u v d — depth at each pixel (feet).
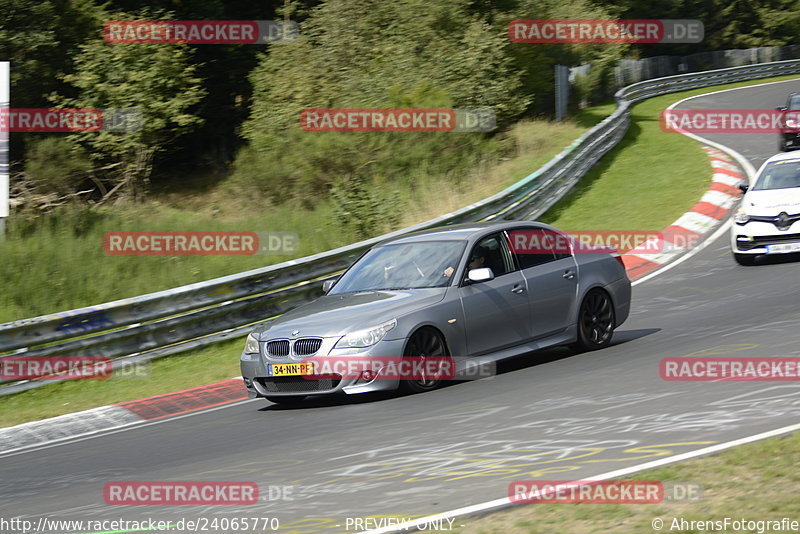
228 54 414.21
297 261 173.06
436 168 284.61
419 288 109.29
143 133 337.72
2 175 207.31
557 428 77.82
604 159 306.35
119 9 374.22
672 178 270.26
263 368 105.09
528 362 117.60
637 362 105.40
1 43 335.06
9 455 108.88
